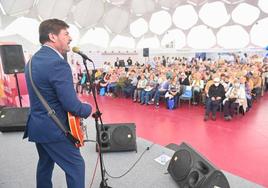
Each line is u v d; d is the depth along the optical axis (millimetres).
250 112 5945
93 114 1811
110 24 13836
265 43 13344
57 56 1325
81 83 8688
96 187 2012
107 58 13875
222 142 3914
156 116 5609
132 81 7855
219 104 5289
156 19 14734
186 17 14438
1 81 5016
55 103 1342
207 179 1652
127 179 2119
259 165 3066
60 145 1376
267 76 8680
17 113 3457
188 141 3977
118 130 2672
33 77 1304
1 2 10016
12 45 3988
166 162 2422
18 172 2244
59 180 2123
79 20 12719
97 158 2525
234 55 13156
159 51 14383
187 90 6629
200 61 11562
